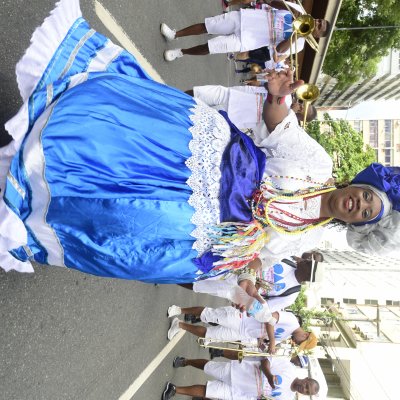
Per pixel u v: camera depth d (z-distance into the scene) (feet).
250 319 16.75
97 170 5.95
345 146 55.36
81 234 6.17
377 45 43.11
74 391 10.82
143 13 14.74
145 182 6.18
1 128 8.06
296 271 14.26
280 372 16.08
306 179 7.67
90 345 11.56
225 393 16.52
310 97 9.71
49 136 5.75
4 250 5.92
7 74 8.43
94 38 7.35
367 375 47.09
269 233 7.37
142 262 6.38
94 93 6.24
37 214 6.05
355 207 7.44
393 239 7.72
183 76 18.75
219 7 23.93
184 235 6.42
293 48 15.20
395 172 7.82
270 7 16.01
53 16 6.72
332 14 22.95
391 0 39.58
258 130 8.35
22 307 8.92
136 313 14.48
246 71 28.78
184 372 19.27
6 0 8.47
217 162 6.60
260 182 7.07
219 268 7.03
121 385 13.29
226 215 6.57
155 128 6.43
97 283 11.91
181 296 19.63
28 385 9.12
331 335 62.08
